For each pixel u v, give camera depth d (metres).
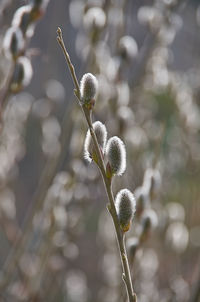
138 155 1.34
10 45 0.94
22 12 0.94
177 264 1.37
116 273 1.41
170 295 1.25
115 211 0.75
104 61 1.25
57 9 1.57
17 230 1.42
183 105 1.53
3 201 1.40
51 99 1.48
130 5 1.47
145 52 1.42
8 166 1.38
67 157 1.41
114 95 1.15
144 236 0.95
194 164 1.53
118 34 1.22
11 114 1.42
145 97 1.57
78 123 1.18
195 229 1.47
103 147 0.77
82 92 0.75
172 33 1.40
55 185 1.18
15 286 1.27
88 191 1.26
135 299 0.74
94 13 1.12
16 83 0.95
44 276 1.30
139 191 0.96
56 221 1.15
